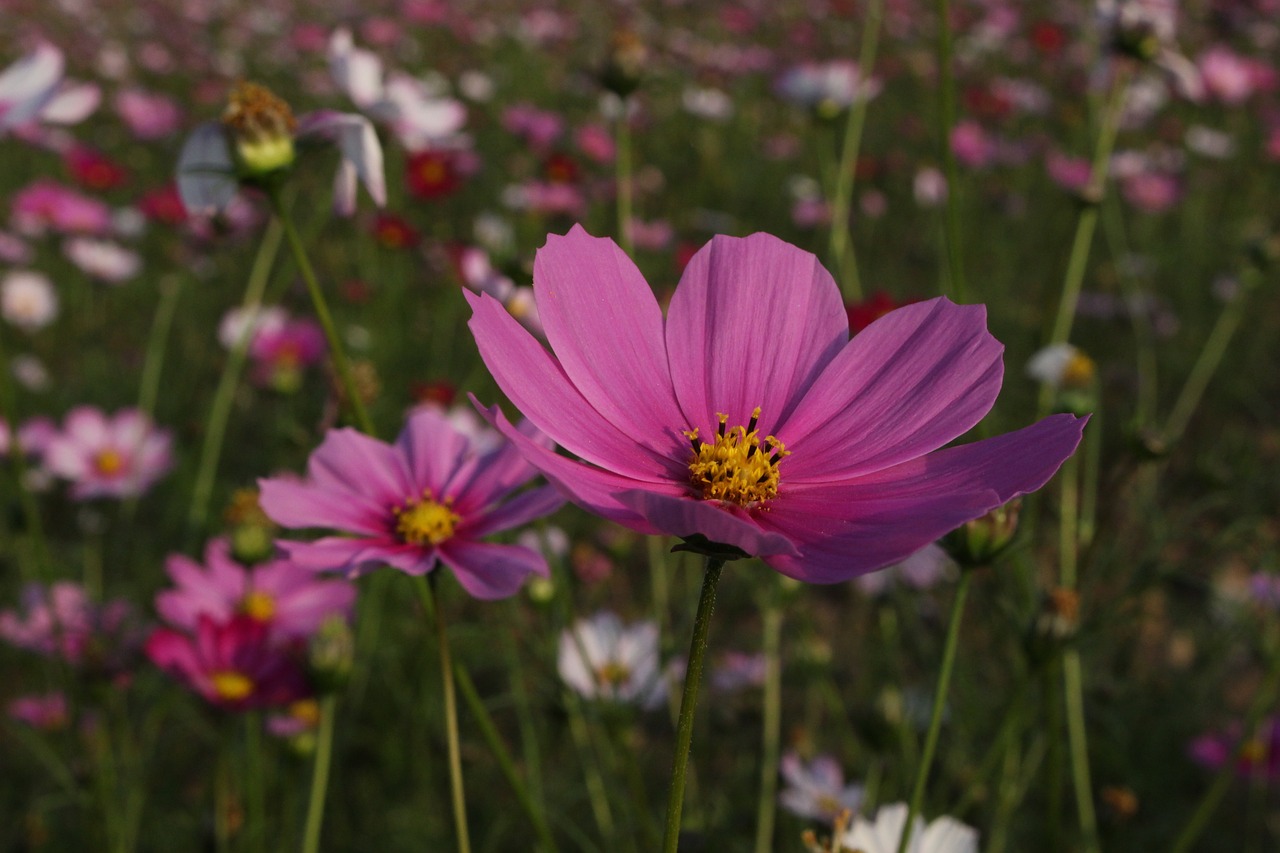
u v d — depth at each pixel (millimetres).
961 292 480
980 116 1845
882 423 356
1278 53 2174
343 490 439
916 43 2350
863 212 1435
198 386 1164
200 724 682
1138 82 1646
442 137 729
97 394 1145
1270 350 1240
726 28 2443
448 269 1091
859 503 343
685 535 305
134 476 818
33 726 683
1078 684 561
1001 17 2350
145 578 812
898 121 1911
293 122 443
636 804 530
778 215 1555
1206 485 686
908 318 364
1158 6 610
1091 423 623
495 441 612
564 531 895
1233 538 664
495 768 711
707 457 350
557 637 572
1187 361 1173
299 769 618
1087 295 1187
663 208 1555
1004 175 1667
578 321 353
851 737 636
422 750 686
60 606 653
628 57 611
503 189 1482
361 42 2270
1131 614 532
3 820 675
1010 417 889
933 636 729
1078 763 561
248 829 575
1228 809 736
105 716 595
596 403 352
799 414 362
